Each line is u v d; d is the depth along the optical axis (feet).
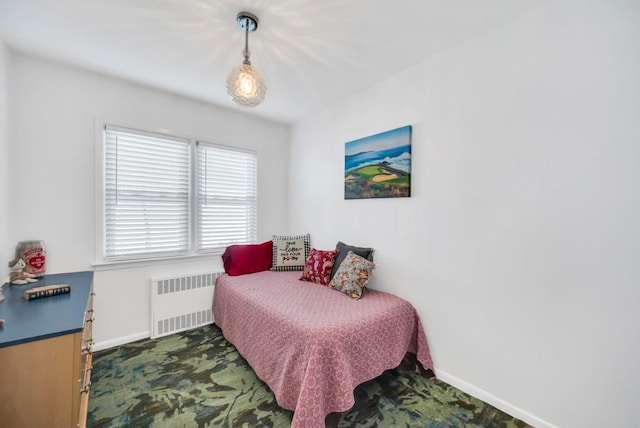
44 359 3.55
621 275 4.26
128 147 8.14
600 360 4.44
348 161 8.82
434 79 6.63
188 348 7.82
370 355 5.70
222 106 9.83
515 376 5.35
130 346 7.87
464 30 5.67
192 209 9.30
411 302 7.10
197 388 6.09
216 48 6.34
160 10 5.11
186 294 8.93
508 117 5.42
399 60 6.84
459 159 6.18
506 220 5.46
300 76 7.63
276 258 9.96
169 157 8.87
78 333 3.75
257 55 6.62
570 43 4.69
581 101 4.59
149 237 8.54
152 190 8.57
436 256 6.61
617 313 4.29
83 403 4.80
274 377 5.70
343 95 8.87
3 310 4.40
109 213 7.87
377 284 7.98
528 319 5.19
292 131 11.60
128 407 5.45
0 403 3.35
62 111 7.10
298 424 4.45
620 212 4.26
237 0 4.86
